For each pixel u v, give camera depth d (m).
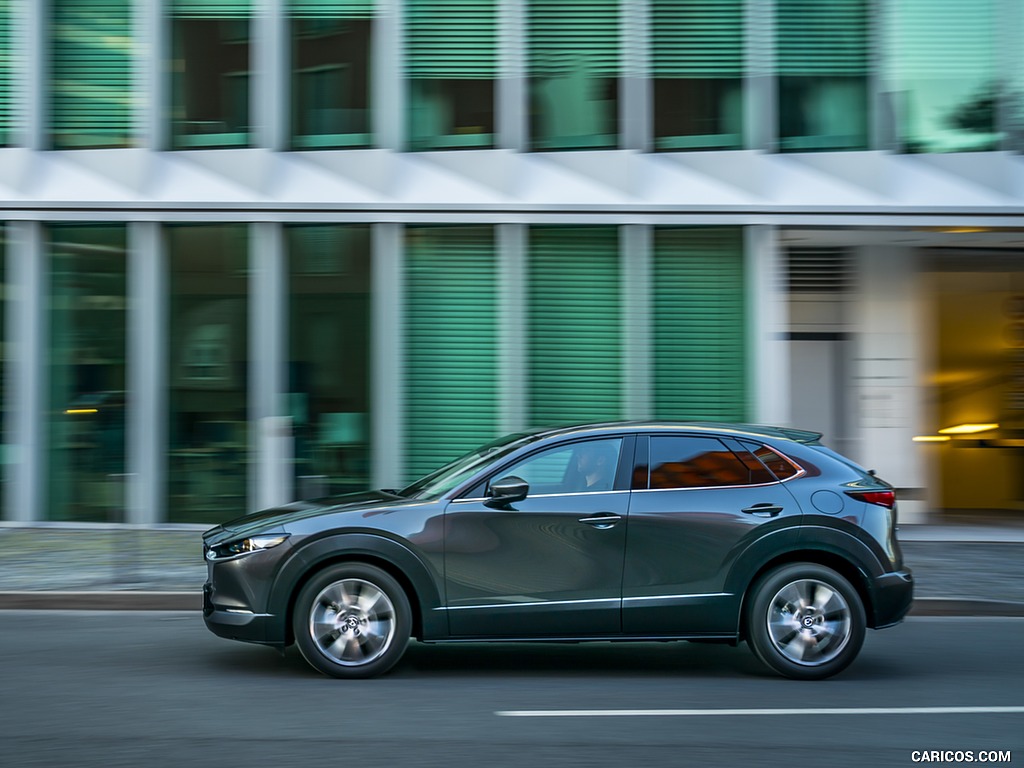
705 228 13.64
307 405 13.74
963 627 9.05
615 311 13.70
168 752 5.32
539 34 13.64
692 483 7.13
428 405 13.78
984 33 13.38
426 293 13.76
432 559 6.89
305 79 13.78
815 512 7.07
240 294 13.72
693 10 13.55
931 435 15.96
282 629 6.87
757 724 5.93
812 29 13.51
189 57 13.78
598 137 13.57
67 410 13.81
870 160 13.32
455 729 5.78
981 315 16.89
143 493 13.66
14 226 13.75
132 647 7.91
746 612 7.09
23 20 13.72
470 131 13.64
